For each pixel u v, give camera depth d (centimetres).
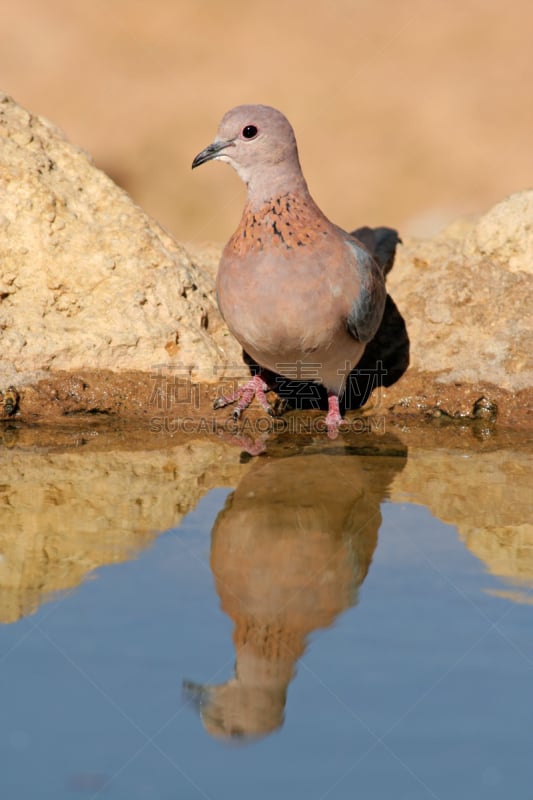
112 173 2527
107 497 902
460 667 641
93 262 1205
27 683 626
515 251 1270
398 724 591
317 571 766
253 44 3100
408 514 870
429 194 2464
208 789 545
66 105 2778
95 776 555
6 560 773
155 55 3028
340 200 2448
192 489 923
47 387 1142
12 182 1204
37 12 3192
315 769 560
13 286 1194
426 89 2898
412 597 727
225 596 726
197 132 2697
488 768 557
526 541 820
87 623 689
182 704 609
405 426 1135
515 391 1166
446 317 1235
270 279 1038
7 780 551
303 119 2756
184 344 1193
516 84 2908
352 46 3091
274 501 895
